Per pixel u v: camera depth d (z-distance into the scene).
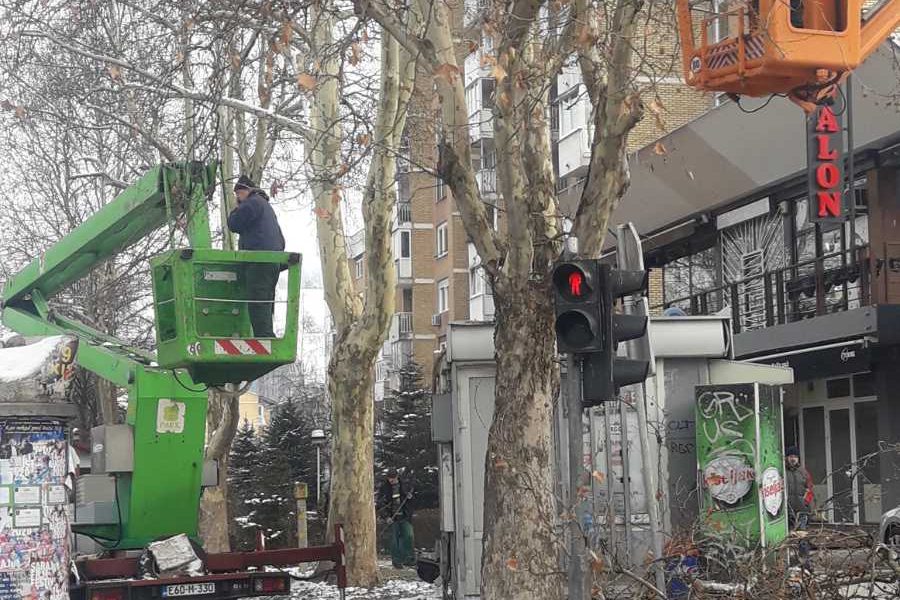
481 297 48.66
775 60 10.06
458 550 15.01
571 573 10.27
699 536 13.50
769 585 10.82
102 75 20.34
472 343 15.09
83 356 15.77
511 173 12.27
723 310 31.25
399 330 59.28
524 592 12.12
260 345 13.58
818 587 10.66
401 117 16.84
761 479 14.98
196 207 14.66
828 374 26.22
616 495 15.48
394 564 25.22
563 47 12.96
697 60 10.75
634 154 29.75
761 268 29.33
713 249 31.97
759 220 29.45
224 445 23.19
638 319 10.54
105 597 14.14
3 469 11.03
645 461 13.12
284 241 14.42
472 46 12.75
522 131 12.98
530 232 12.39
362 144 14.54
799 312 27.67
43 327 17.28
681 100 34.59
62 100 23.11
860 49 10.51
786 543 10.97
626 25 12.21
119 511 15.03
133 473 14.92
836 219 23.06
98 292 29.06
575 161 33.94
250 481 34.84
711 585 11.18
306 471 37.47
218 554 15.19
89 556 15.34
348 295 20.88
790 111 24.00
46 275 17.28
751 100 24.80
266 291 13.81
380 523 32.00
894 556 10.88
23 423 11.11
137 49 20.14
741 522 14.96
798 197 27.69
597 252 12.59
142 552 14.80
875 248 24.19
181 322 13.39
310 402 51.47
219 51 15.73
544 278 12.53
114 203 15.55
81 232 16.30
